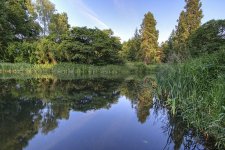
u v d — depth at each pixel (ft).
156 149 9.60
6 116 14.39
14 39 88.43
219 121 9.98
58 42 82.33
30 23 95.71
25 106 17.53
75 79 45.11
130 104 19.22
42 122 13.09
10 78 42.73
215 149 9.53
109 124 13.00
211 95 11.78
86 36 81.61
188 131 12.00
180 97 15.55
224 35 59.31
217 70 13.43
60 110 16.37
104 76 57.82
